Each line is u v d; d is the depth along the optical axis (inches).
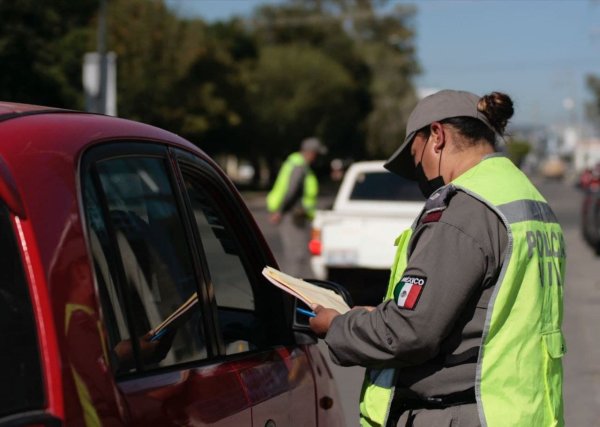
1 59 991.0
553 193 2193.7
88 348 88.4
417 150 120.6
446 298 104.5
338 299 124.9
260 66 2327.8
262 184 2615.7
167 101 1621.6
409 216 452.1
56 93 1069.8
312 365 143.6
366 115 2775.6
